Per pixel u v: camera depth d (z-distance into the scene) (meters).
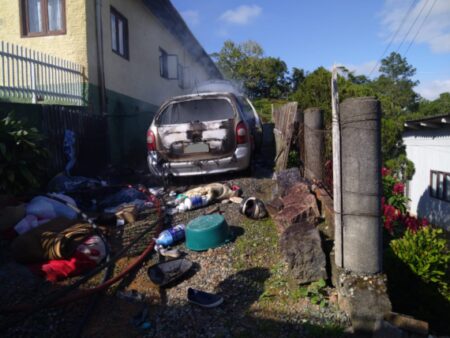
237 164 6.82
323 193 4.72
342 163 3.09
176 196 6.51
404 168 12.91
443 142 11.21
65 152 7.25
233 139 6.72
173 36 16.42
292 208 4.48
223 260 4.02
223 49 39.78
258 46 40.12
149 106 13.14
